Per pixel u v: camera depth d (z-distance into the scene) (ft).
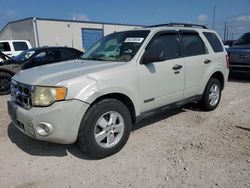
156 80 14.19
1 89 27.94
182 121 17.15
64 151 13.11
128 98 13.00
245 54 31.24
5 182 10.60
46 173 11.20
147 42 14.06
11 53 44.73
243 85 29.71
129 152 12.88
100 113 11.71
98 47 16.39
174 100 15.83
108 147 12.29
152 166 11.55
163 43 15.02
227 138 14.32
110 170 11.33
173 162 11.84
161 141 14.08
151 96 14.15
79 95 11.05
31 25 99.14
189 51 16.74
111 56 14.61
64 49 31.30
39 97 11.05
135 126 16.29
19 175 11.07
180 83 15.85
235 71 32.53
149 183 10.32
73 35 109.40
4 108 21.22
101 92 11.62
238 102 21.88
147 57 13.50
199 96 17.94
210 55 18.26
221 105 20.95
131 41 14.49
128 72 12.81
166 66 14.71
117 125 12.59
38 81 11.33
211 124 16.61
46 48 30.35
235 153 12.54
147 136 14.74
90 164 11.85
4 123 17.20
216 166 11.41
